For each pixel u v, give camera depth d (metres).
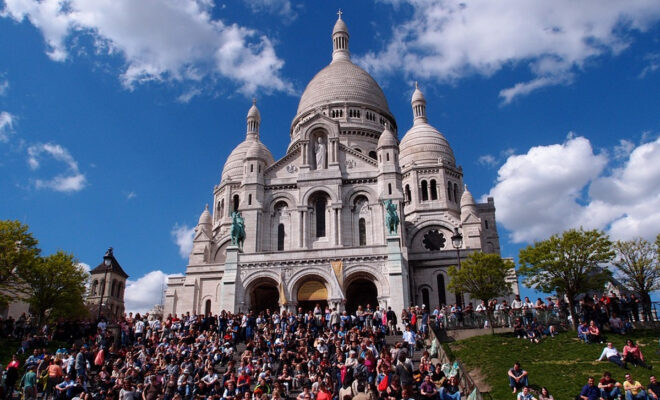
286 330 37.56
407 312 42.97
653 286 41.88
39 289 49.09
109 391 27.03
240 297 52.41
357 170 63.28
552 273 40.00
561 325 38.41
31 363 30.45
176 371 31.19
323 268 52.41
